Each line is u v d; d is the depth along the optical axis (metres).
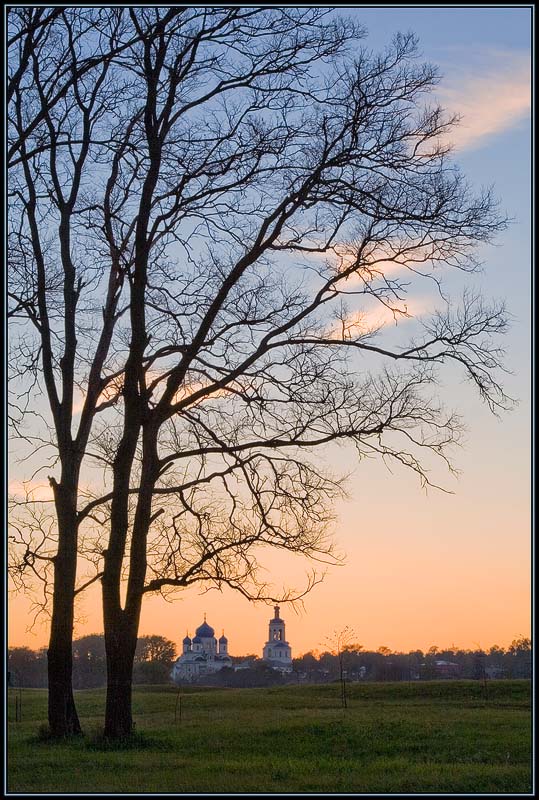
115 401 25.25
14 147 20.83
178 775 17.03
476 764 18.53
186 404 22.22
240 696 42.41
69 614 24.00
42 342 24.70
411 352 22.20
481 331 22.08
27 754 20.33
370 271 22.22
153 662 82.38
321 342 22.22
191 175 22.11
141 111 23.28
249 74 22.06
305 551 21.73
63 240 24.95
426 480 22.16
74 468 24.41
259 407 22.12
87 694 48.59
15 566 23.88
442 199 21.81
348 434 21.89
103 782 16.31
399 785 15.88
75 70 22.17
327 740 22.66
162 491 22.31
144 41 21.86
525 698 36.66
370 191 21.81
